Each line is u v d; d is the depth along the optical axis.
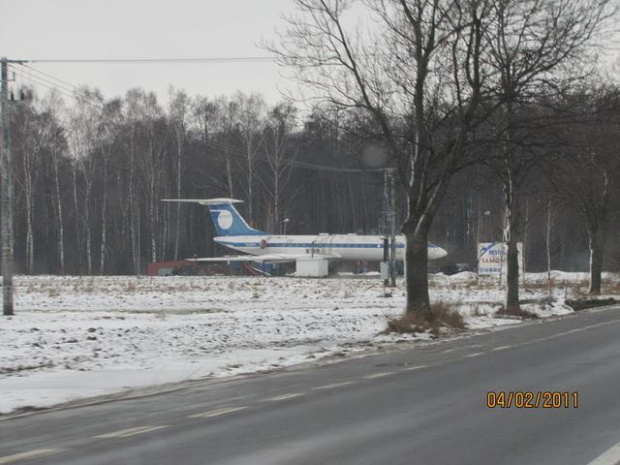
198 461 14.76
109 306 64.75
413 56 48.44
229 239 146.75
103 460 15.00
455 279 126.38
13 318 48.88
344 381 26.12
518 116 50.38
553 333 44.53
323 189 194.00
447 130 51.00
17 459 15.24
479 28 44.97
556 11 46.06
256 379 27.39
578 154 52.31
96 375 27.75
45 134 154.50
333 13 49.00
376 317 52.78
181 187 176.00
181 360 32.00
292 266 165.25
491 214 112.44
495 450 15.34
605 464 14.12
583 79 47.81
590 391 22.70
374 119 51.41
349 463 14.40
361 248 136.75
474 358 32.31
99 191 163.00
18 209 156.12
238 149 159.62
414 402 21.33
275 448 15.77
